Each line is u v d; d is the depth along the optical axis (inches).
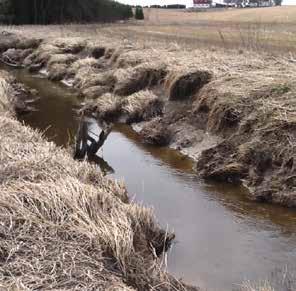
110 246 298.0
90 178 416.5
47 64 1185.4
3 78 922.7
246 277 320.5
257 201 442.3
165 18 2655.0
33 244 290.8
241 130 523.5
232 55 765.9
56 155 435.8
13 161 402.9
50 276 263.4
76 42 1253.7
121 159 567.8
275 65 645.3
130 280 282.8
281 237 377.1
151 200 447.8
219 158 511.5
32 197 335.6
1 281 256.7
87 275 268.2
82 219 320.8
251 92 557.6
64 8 2186.3
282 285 307.6
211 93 609.3
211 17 2504.9
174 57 812.6
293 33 1203.9
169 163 552.4
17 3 2089.1
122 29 1652.3
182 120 635.5
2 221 307.0
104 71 986.1
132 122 702.5
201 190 471.8
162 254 350.9
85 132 558.3
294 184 434.9
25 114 778.8
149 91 735.7
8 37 1577.3
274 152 468.8
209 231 387.9
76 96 909.2
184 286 302.2
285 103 505.7
